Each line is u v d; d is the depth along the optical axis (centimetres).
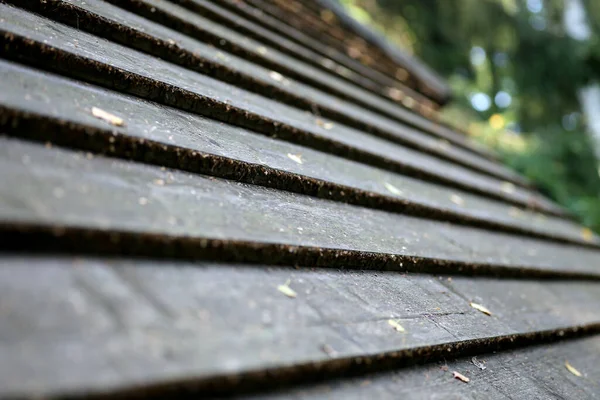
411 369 48
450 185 89
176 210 47
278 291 47
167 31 70
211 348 40
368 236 58
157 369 38
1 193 41
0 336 35
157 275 43
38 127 46
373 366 46
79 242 42
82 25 60
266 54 86
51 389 34
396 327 49
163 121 55
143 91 56
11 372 34
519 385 53
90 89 53
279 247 49
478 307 59
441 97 168
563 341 65
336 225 57
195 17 81
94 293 40
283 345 43
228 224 48
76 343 37
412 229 66
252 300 45
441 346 50
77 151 47
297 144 68
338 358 44
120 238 43
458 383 49
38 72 51
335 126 80
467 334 53
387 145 87
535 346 61
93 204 44
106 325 39
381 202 67
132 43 63
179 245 45
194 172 52
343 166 69
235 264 47
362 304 50
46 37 53
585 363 62
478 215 81
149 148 50
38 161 44
